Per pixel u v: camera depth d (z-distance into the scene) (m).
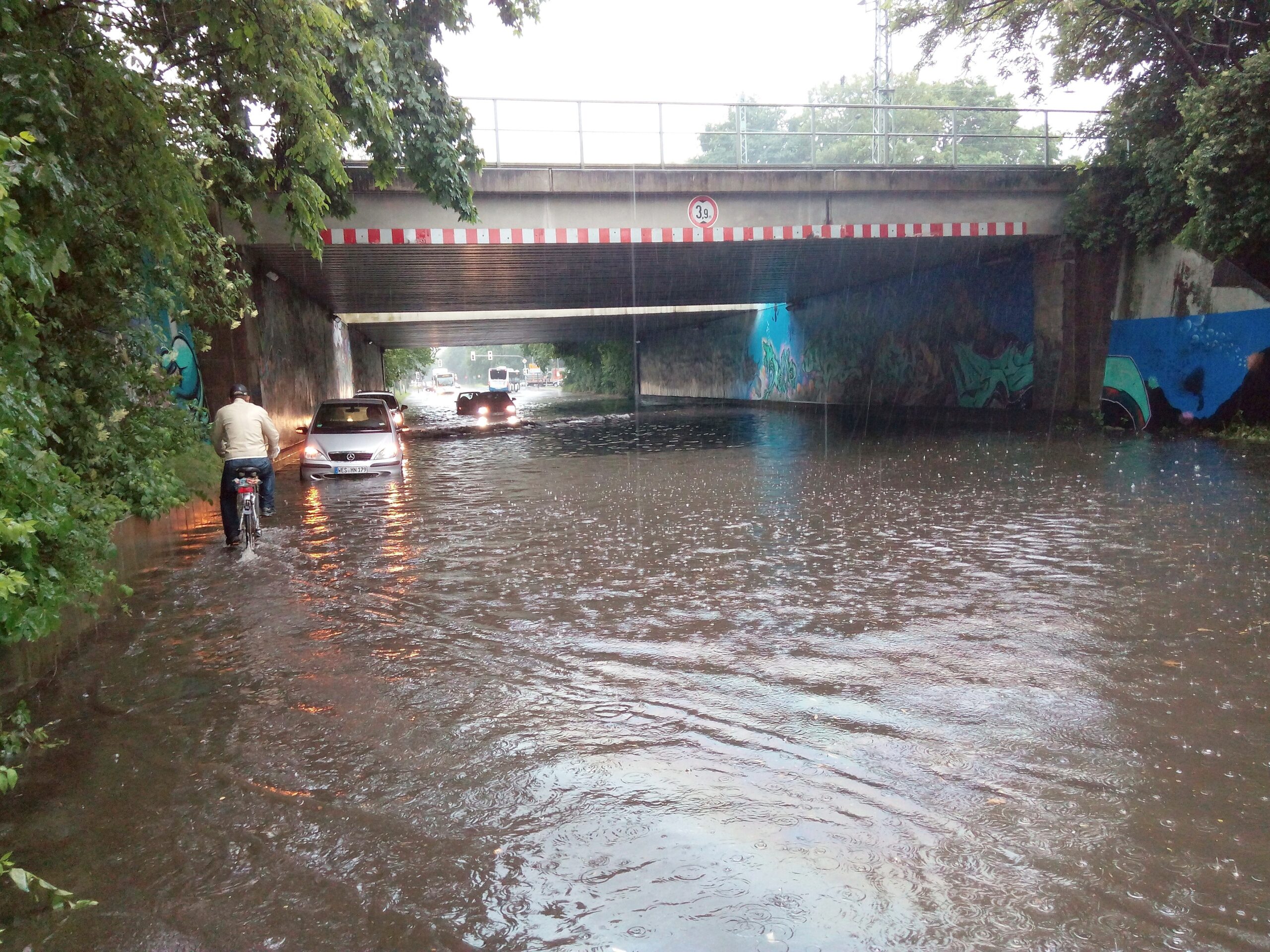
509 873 3.20
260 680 5.29
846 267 27.31
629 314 44.16
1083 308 21.92
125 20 6.54
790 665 5.34
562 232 19.67
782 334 40.97
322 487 14.84
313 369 29.61
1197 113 15.69
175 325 15.27
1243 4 17.62
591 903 3.01
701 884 3.11
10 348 4.31
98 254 7.20
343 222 18.70
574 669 5.36
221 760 4.18
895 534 9.34
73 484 5.29
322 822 3.58
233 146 9.79
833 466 16.12
